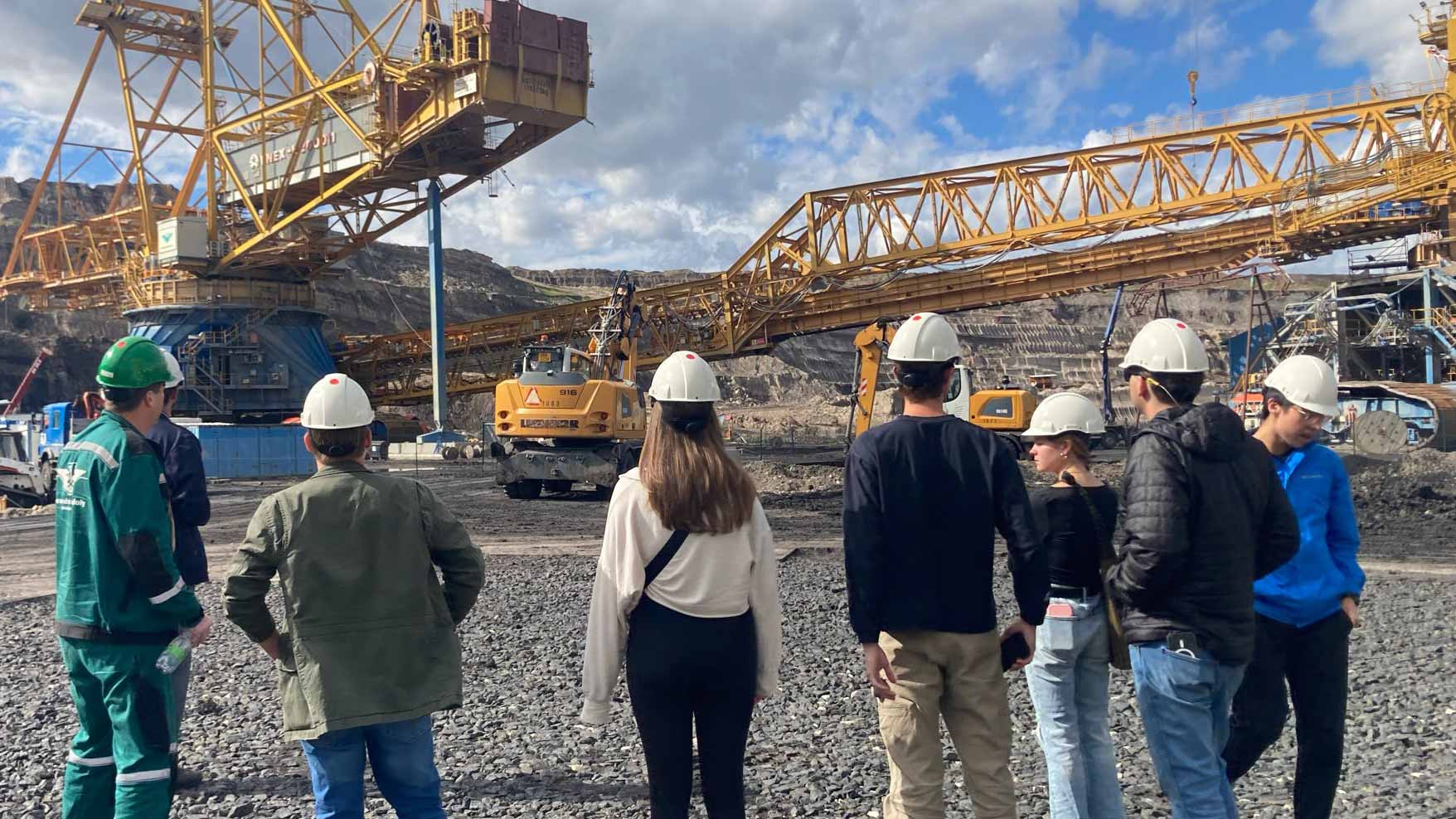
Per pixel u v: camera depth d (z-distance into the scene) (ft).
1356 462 97.09
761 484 96.17
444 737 21.31
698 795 17.40
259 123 195.11
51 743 21.02
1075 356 655.35
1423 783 17.52
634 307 99.86
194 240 191.83
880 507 11.93
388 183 179.42
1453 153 133.39
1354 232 143.54
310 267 204.03
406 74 153.28
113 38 201.98
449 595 12.73
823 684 25.23
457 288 649.20
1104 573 13.34
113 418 12.82
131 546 12.17
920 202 161.17
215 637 32.12
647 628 11.62
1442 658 26.78
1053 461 13.82
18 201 506.48
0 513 95.20
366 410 12.37
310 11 198.29
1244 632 11.83
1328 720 13.79
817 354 625.82
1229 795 12.15
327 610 11.60
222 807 16.89
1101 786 13.29
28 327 346.74
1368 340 160.66
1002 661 12.23
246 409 203.00
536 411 82.89
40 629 34.27
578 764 19.31
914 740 12.17
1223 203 144.36
